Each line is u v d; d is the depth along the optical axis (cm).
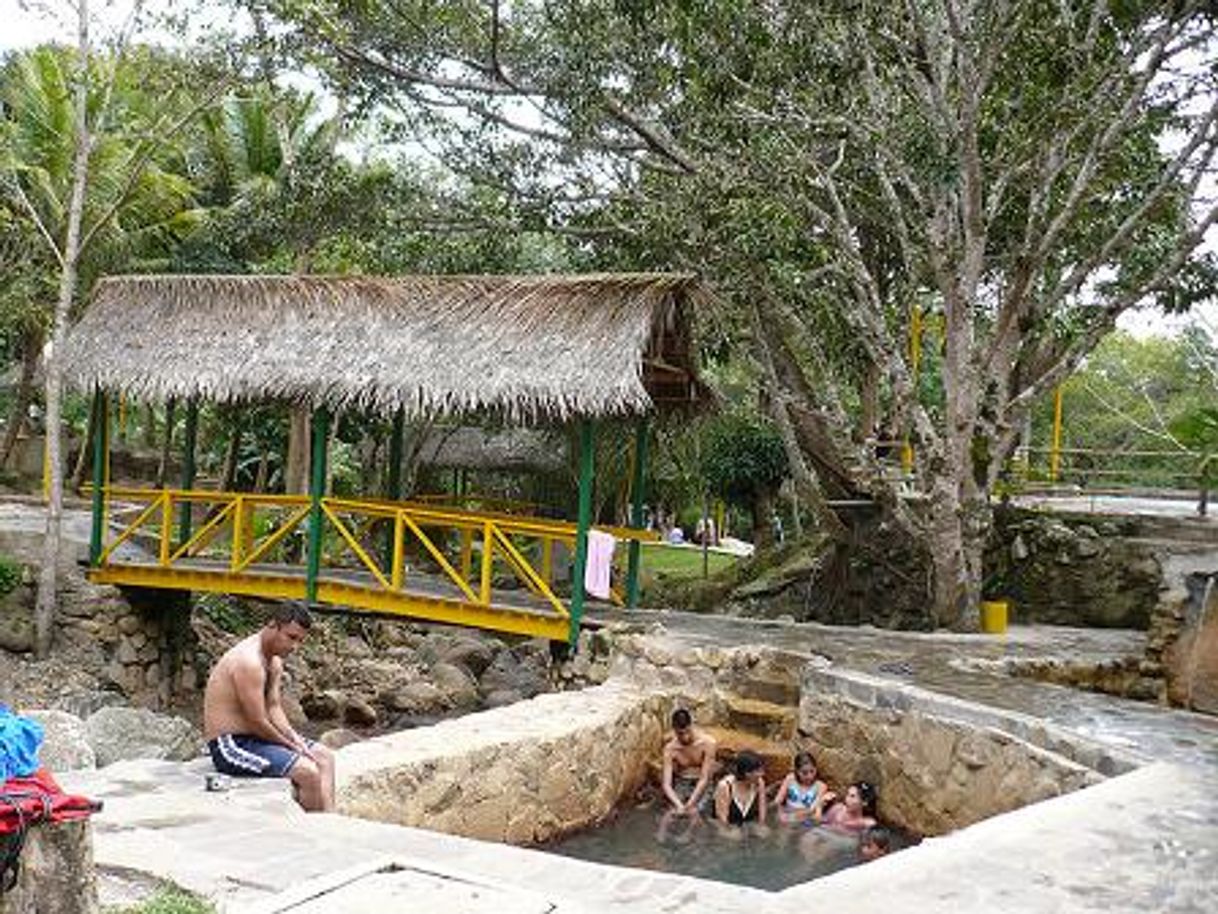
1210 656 1084
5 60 2370
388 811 738
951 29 1226
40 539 1566
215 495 1428
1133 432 2873
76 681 1391
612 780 971
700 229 1398
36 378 2802
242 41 1602
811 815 958
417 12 1598
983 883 529
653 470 2448
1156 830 609
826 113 1366
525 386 1166
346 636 1789
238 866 496
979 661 1116
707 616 1349
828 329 1535
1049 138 1295
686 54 1389
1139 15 1356
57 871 350
